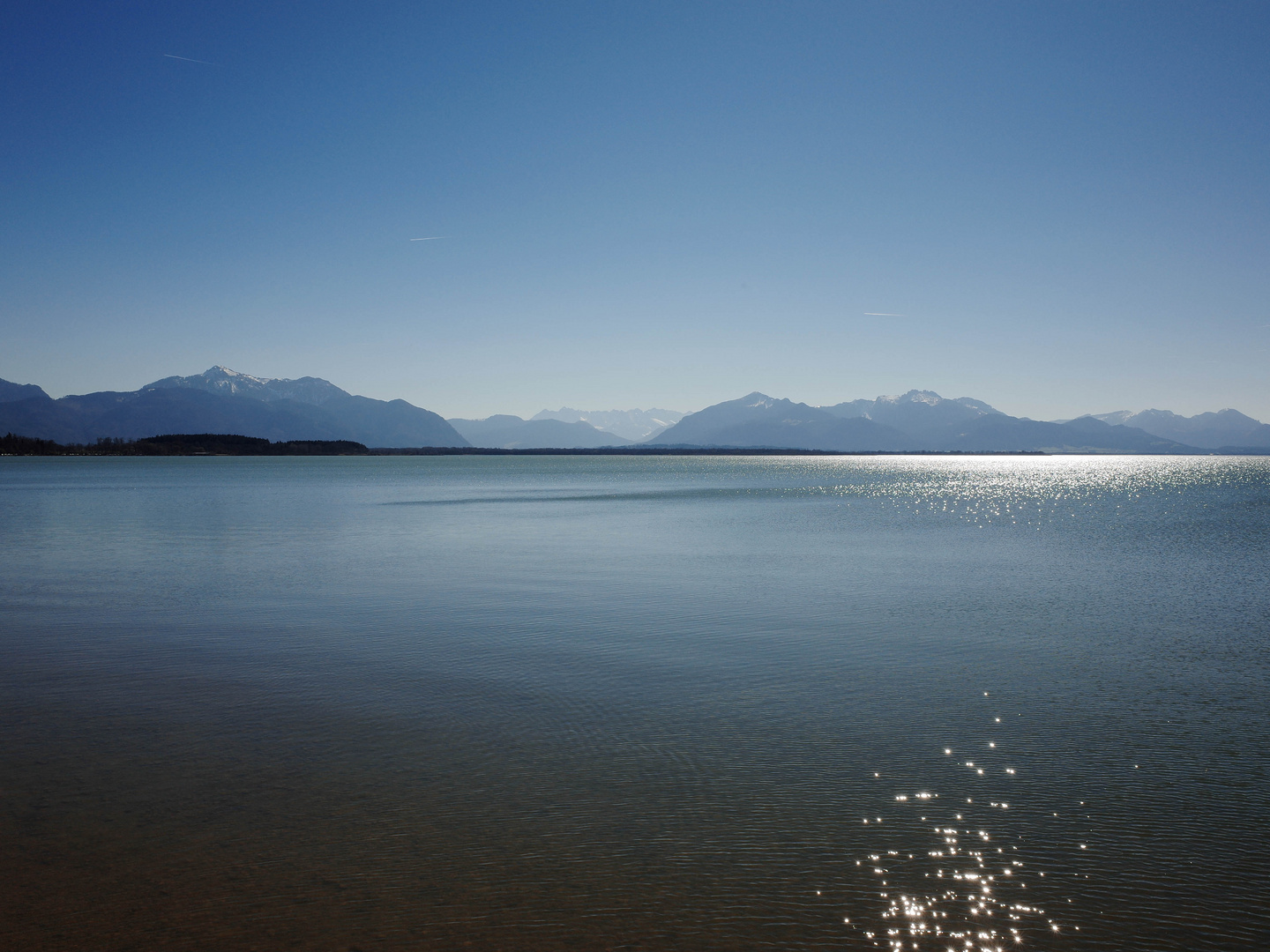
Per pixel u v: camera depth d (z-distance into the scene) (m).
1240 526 48.34
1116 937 6.66
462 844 8.10
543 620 19.75
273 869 7.62
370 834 8.33
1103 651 16.58
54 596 23.33
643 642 17.31
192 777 9.80
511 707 12.66
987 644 17.06
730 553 34.19
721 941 6.56
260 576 27.22
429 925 6.76
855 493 93.31
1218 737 11.38
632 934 6.64
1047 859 7.89
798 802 9.14
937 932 6.71
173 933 6.64
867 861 7.82
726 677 14.45
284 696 13.21
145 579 26.58
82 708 12.59
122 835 8.31
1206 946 6.55
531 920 6.82
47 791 9.41
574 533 43.25
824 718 12.15
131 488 94.12
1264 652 16.38
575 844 8.13
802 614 20.55
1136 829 8.51
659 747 10.88
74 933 6.65
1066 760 10.48
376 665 15.30
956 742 11.12
